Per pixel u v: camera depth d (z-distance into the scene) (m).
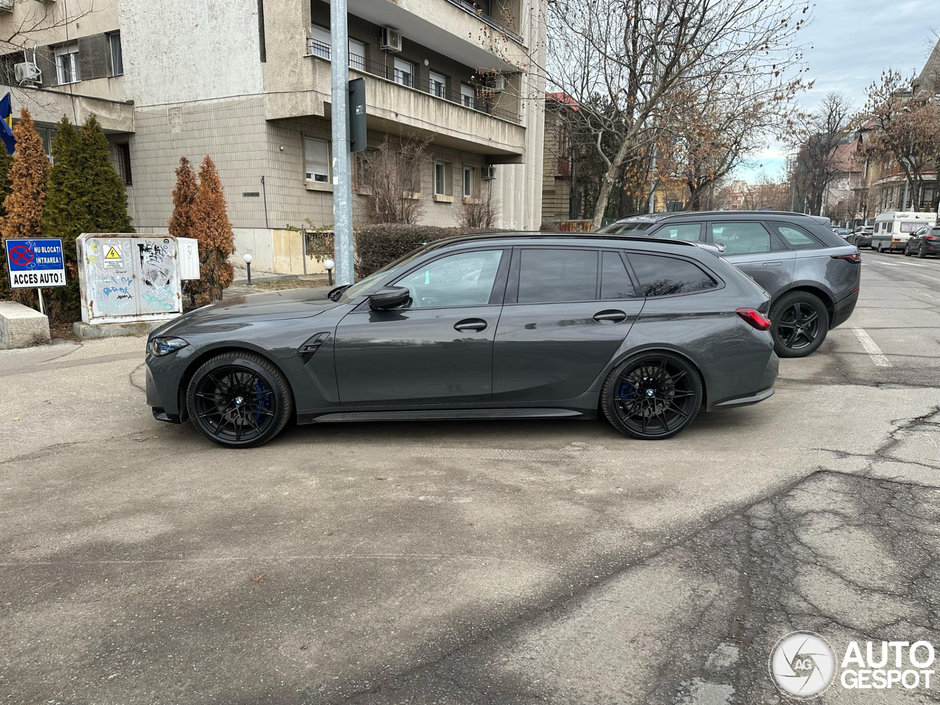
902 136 41.47
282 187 16.94
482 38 21.75
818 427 5.33
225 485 4.20
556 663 2.49
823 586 3.01
